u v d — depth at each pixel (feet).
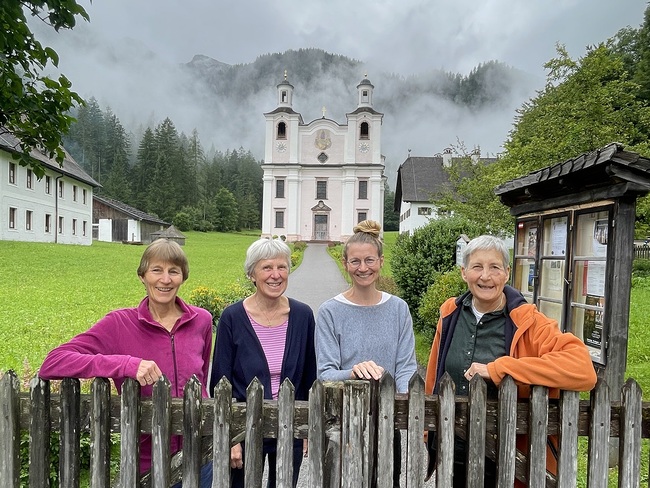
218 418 6.84
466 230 31.45
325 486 6.82
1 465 7.16
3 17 7.77
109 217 161.38
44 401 7.16
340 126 184.85
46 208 108.68
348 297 8.90
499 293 7.90
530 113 57.72
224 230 272.51
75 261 77.71
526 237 18.60
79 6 8.18
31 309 38.17
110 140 318.65
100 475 7.03
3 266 63.87
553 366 6.57
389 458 6.74
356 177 182.39
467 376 7.15
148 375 6.91
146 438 7.63
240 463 8.41
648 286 48.06
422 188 144.56
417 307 30.89
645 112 35.53
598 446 6.73
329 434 6.82
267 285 8.93
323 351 8.38
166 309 8.48
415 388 6.71
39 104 8.74
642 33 82.23
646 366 22.39
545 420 6.73
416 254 31.58
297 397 9.30
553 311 16.34
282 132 183.73
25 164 9.36
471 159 68.64
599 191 12.91
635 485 6.83
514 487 7.40
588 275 14.03
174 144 285.84
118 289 52.54
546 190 15.65
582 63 34.96
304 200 185.26
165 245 8.38
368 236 8.75
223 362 9.02
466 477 6.81
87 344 7.66
